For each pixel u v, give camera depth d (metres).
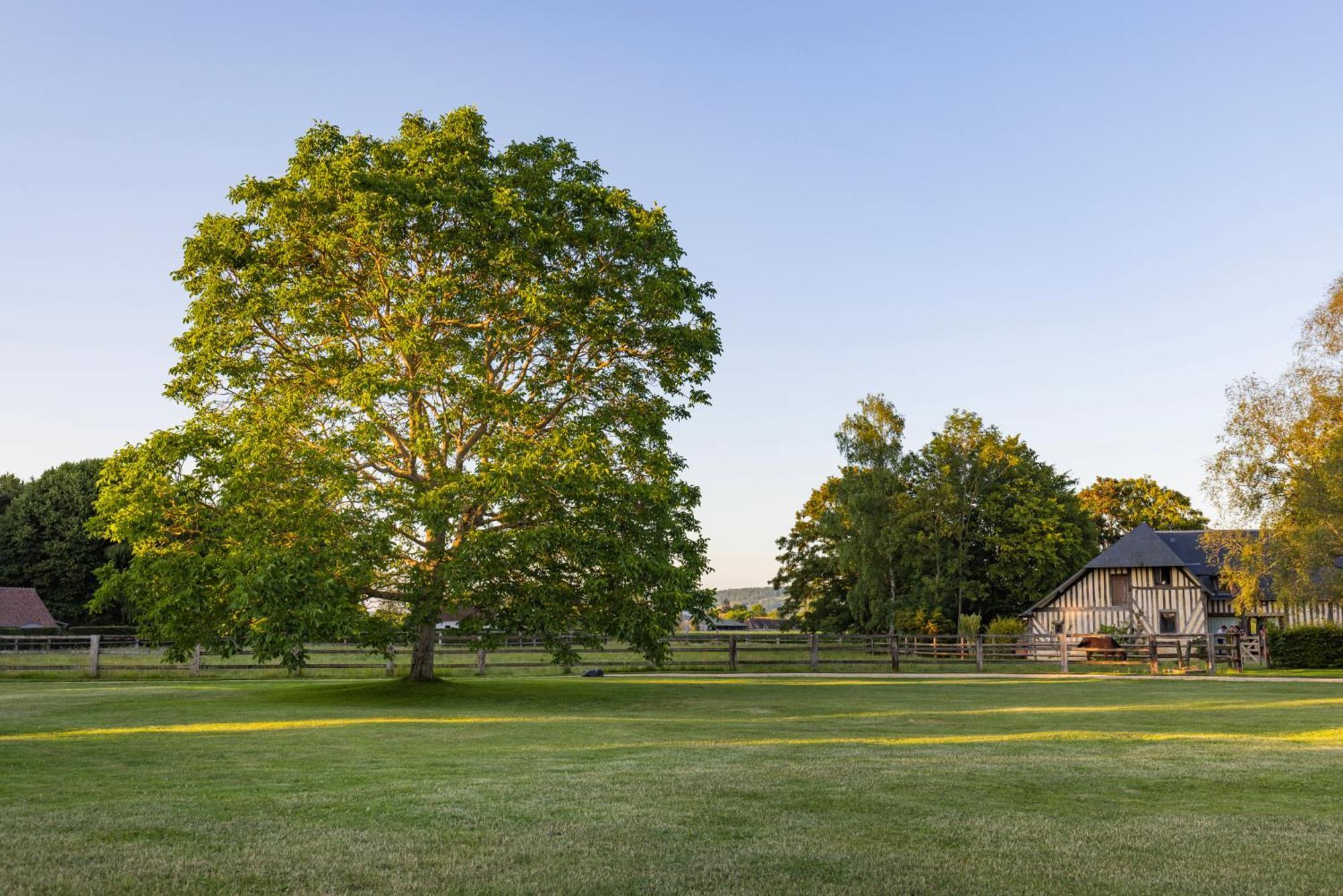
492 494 17.70
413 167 19.69
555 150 21.55
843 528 56.28
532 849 5.83
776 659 36.66
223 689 21.69
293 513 17.12
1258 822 6.77
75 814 6.78
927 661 36.38
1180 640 42.28
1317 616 45.53
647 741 11.83
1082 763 9.66
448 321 19.31
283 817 6.74
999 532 57.03
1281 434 33.91
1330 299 33.25
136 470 18.14
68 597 59.97
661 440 20.91
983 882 5.17
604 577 18.50
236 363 19.02
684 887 5.05
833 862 5.57
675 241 21.34
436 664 31.61
